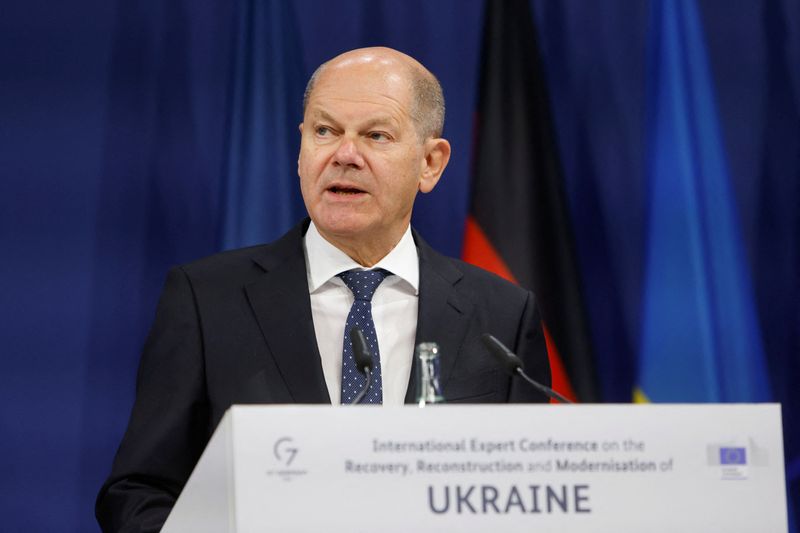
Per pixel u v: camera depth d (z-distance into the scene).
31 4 12.10
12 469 11.43
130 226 11.92
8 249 11.70
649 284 12.57
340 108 7.88
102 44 12.14
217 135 12.20
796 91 12.95
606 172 12.72
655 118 12.81
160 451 7.41
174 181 12.07
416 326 8.14
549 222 12.47
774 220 12.74
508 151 12.57
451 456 4.73
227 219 12.05
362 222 7.87
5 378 11.54
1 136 11.87
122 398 11.66
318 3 12.62
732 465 4.88
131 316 11.79
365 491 4.67
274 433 4.65
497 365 8.05
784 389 12.50
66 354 11.64
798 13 13.09
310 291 8.15
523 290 8.65
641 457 4.84
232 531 4.61
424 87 8.31
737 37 13.00
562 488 4.78
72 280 11.74
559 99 12.80
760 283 12.63
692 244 12.62
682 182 12.70
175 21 12.29
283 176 12.23
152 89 12.15
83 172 11.91
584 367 12.23
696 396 12.45
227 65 12.33
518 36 12.79
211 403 7.64
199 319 7.88
